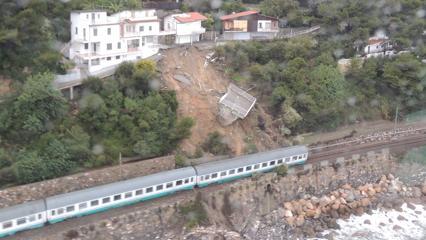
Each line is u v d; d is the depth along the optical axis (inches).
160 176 2014.0
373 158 2591.0
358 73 3122.5
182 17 2906.0
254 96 2736.2
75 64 2402.8
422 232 2197.3
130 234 1862.7
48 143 1974.7
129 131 2188.7
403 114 3230.8
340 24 3376.0
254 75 2780.5
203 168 2126.0
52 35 2431.1
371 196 2418.8
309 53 3061.0
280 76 2844.5
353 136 2896.2
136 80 2321.6
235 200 2124.8
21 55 2185.0
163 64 2605.8
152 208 1916.8
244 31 3218.5
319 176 2386.8
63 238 1729.8
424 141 2866.6
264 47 2977.4
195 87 2571.4
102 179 2007.9
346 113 3009.4
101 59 2465.6
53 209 1758.1
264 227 2097.7
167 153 2249.0
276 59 2984.7
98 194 1851.6
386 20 3595.0
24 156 1908.2
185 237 1913.1
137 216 1877.5
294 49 2955.2
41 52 2253.9
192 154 2300.7
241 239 1958.7
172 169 2159.2
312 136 2810.0
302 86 2827.3
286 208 2207.2
